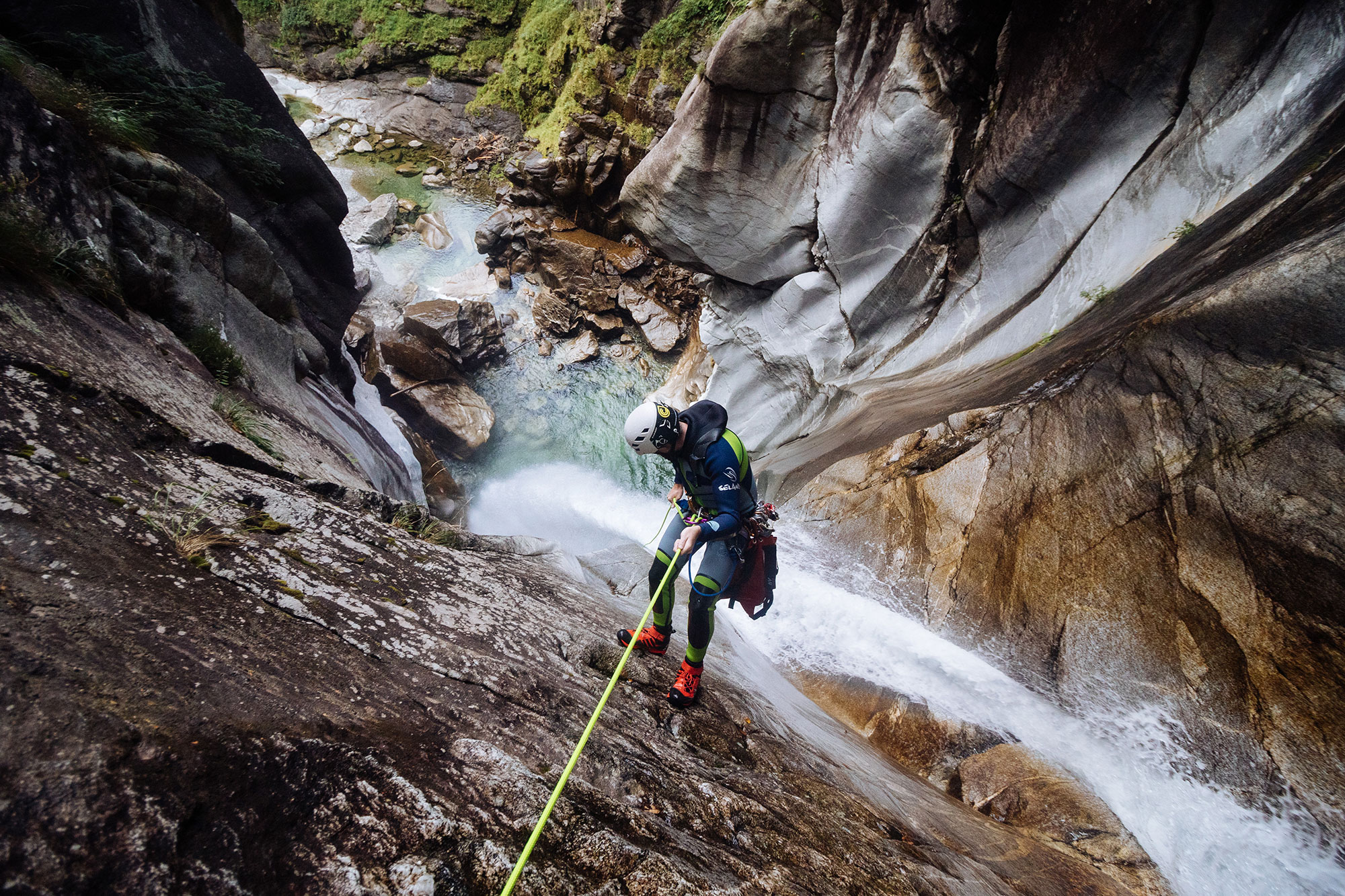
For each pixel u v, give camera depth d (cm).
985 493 712
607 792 210
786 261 1179
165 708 146
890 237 1022
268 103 770
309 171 799
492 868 152
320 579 233
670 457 300
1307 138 599
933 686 581
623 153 2027
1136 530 578
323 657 196
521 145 2519
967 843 343
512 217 2094
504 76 2650
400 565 277
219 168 699
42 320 285
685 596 525
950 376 952
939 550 716
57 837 109
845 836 258
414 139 2683
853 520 834
